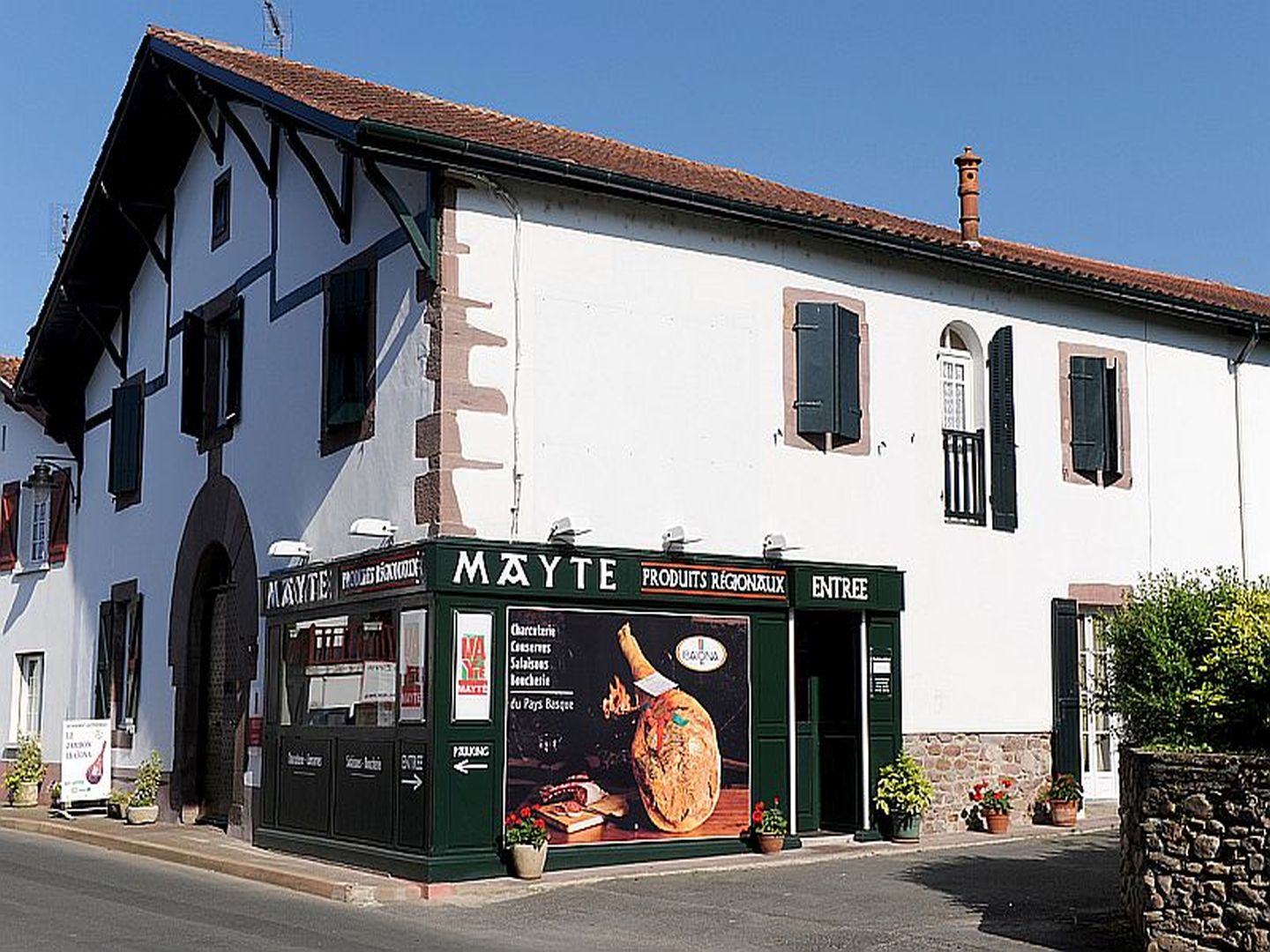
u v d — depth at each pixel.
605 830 13.22
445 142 12.60
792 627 14.52
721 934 10.45
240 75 15.01
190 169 18.80
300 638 14.75
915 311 16.11
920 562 15.77
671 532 13.78
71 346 21.58
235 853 14.52
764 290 14.93
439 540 12.52
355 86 16.39
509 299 13.34
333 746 13.93
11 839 17.23
